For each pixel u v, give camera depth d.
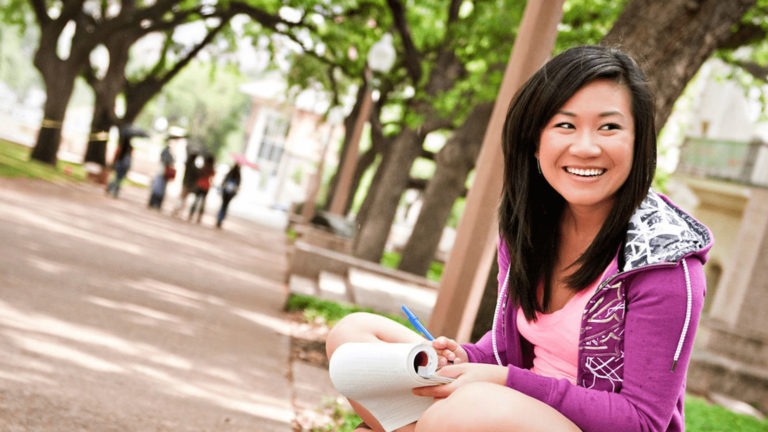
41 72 27.73
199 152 24.72
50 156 28.30
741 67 18.12
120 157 25.19
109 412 4.51
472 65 18.83
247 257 18.16
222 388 5.89
